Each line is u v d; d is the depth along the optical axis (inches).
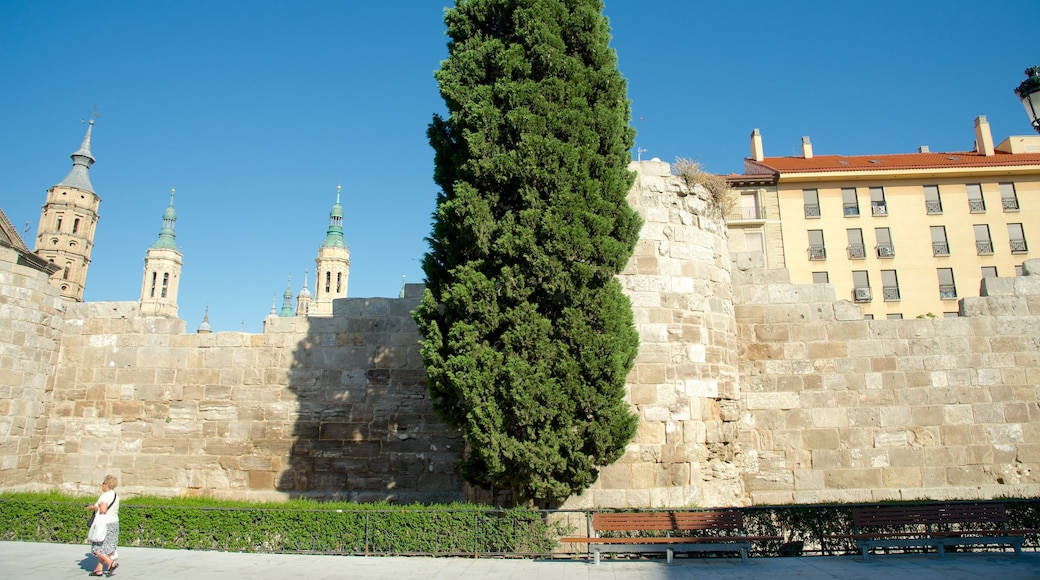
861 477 581.3
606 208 466.3
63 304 715.4
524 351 439.8
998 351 602.2
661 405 516.7
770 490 581.0
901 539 431.5
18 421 648.4
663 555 449.1
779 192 1791.3
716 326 570.3
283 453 660.1
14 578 374.3
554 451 430.3
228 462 663.8
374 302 688.4
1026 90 402.6
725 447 545.0
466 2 515.8
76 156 3612.2
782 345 616.1
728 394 561.0
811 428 595.5
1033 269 622.8
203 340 695.7
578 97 479.5
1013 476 575.2
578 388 435.2
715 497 522.3
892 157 1942.7
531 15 493.7
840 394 601.0
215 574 387.2
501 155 459.2
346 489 644.1
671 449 509.4
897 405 596.1
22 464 650.8
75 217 3472.0
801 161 1935.3
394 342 674.2
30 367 665.6
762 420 600.1
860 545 430.9
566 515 474.9
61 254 3378.4
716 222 604.1
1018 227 1752.0
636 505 492.4
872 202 1785.2
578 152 465.1
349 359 675.4
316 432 661.3
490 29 516.4
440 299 480.4
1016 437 583.5
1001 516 440.1
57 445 682.2
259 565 411.2
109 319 712.4
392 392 662.5
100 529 382.3
